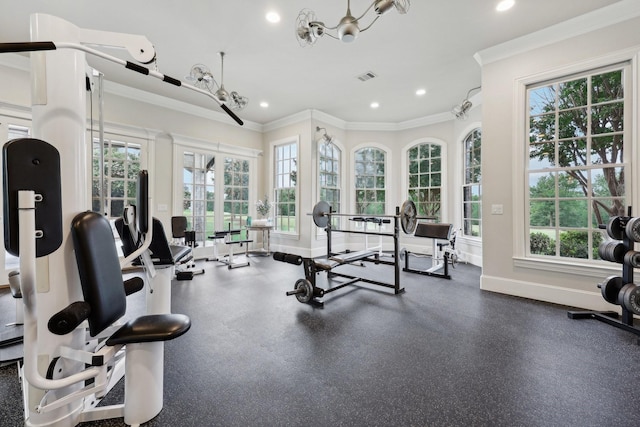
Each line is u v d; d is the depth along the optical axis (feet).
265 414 4.63
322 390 5.24
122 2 8.55
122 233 6.35
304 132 18.79
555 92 10.08
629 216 8.02
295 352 6.60
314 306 9.63
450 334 7.54
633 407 4.78
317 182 18.95
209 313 8.98
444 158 19.11
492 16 9.22
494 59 11.09
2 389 5.25
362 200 21.52
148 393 4.45
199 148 17.87
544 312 9.06
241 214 20.30
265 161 21.47
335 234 20.48
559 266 9.82
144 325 4.31
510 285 10.82
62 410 4.18
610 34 8.89
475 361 6.21
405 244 20.94
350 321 8.40
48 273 4.02
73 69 4.24
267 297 10.56
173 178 16.65
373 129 21.13
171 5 8.70
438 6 8.75
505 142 10.89
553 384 5.41
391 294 11.00
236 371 5.83
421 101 16.85
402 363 6.14
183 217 15.35
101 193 5.42
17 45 3.26
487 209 11.37
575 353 6.54
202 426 4.37
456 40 10.57
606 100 9.20
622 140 8.97
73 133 4.20
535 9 8.89
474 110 16.61
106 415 4.46
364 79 13.91
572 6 8.74
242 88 14.97
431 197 19.88
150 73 4.64
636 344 6.96
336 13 9.14
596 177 9.43
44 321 4.00
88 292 3.74
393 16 9.23
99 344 4.75
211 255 18.49
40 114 4.02
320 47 11.05
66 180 4.13
